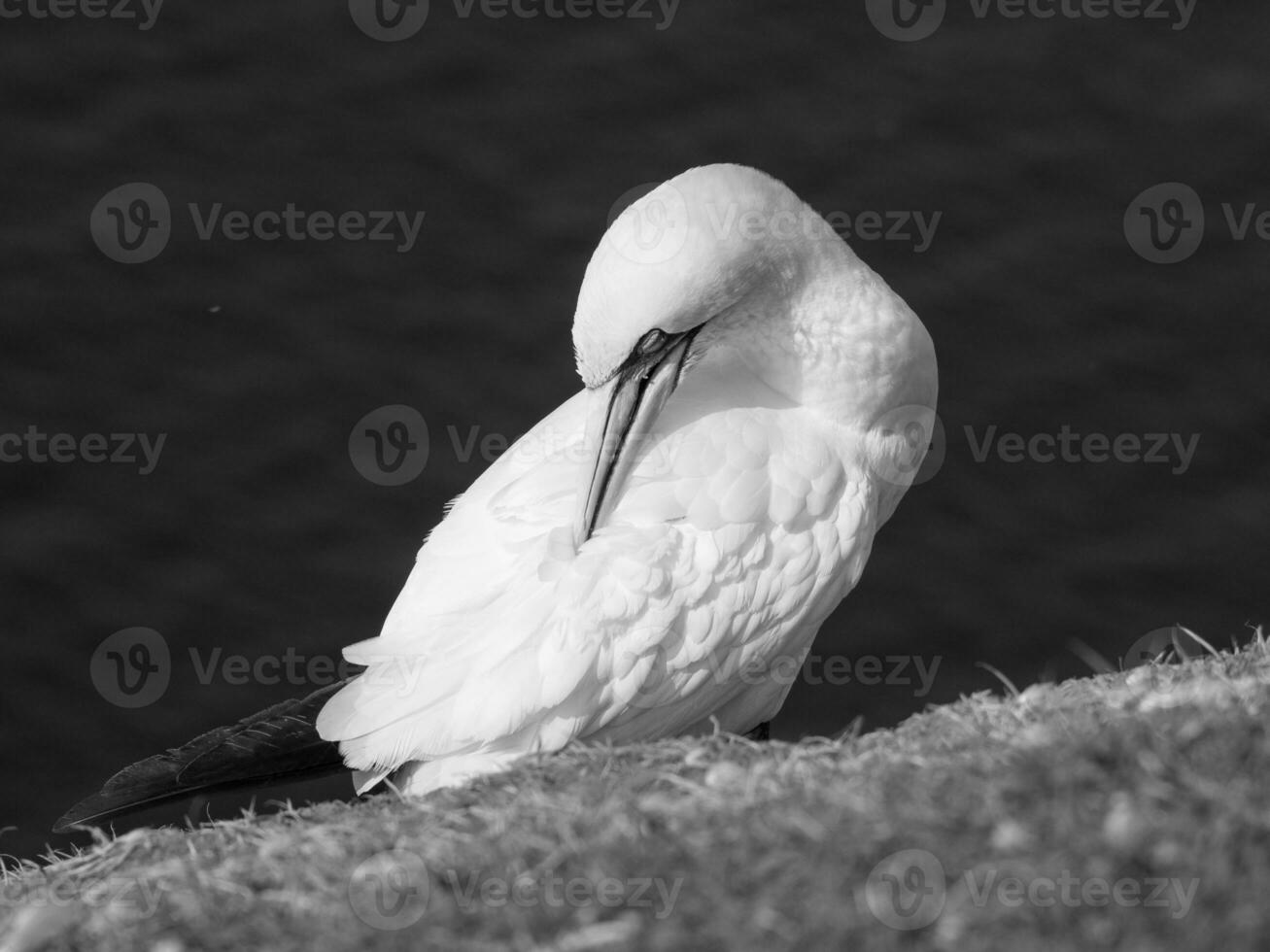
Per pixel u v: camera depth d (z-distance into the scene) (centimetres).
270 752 905
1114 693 786
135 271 1889
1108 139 2008
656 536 917
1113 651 1677
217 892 682
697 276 961
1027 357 1856
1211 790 617
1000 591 1725
